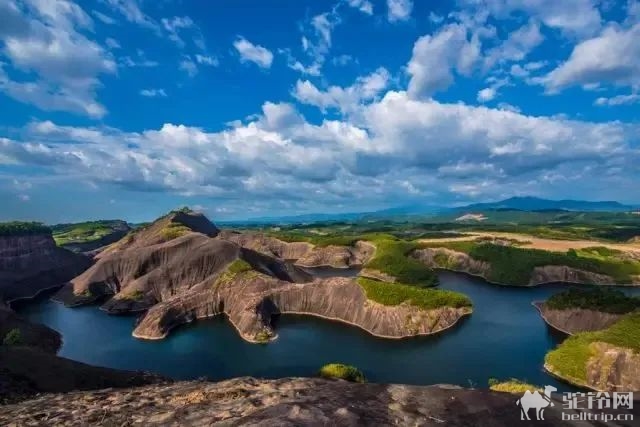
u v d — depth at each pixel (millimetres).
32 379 34594
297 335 83375
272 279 104250
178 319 92125
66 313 108812
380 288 92188
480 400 11594
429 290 93562
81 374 39125
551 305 89188
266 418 10898
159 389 16484
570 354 61906
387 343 77500
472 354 70812
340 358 70625
